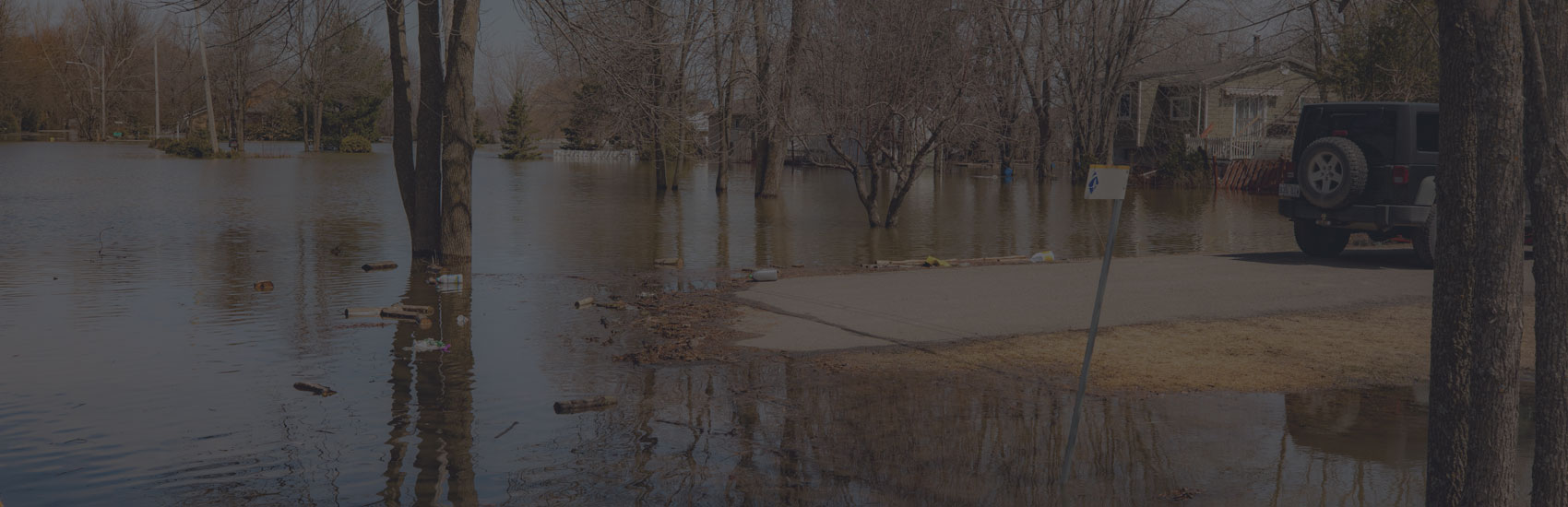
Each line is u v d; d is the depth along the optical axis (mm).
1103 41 47844
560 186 39812
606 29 14641
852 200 33125
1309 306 11562
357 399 7902
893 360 9062
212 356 9461
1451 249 4285
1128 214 29016
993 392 7949
